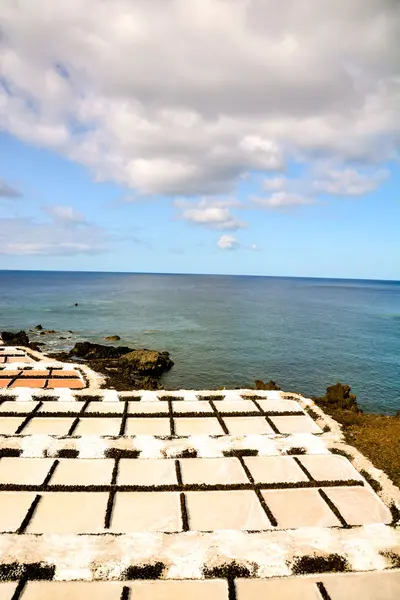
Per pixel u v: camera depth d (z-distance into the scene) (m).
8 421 18.12
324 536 11.76
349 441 18.05
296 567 10.69
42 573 10.15
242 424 19.05
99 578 10.12
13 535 11.27
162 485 13.84
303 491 14.04
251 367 39.75
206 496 13.52
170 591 9.89
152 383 30.12
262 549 11.20
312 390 34.19
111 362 37.44
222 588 10.04
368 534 11.91
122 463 15.22
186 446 16.45
